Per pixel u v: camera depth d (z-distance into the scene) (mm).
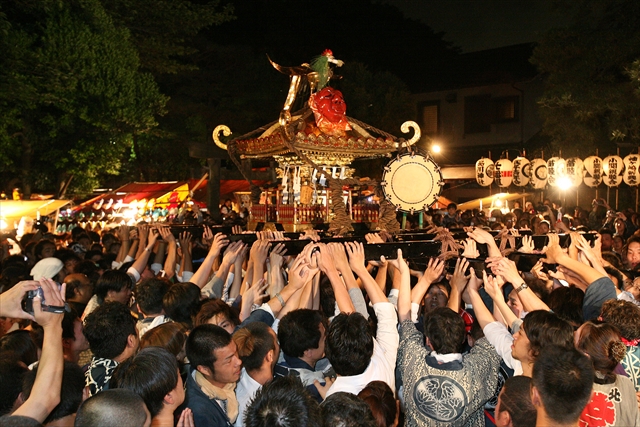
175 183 21984
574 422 3057
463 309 6367
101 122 19266
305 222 7570
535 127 30047
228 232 7773
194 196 21844
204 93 28406
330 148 7285
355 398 3051
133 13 20391
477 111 32031
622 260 9617
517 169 19547
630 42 17172
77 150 20078
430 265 5258
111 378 3896
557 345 3225
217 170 19531
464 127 32406
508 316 4688
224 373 3859
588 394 3041
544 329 3812
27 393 3420
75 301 6168
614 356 3791
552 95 19094
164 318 5434
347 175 7914
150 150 27312
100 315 4359
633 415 3773
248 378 4219
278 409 2867
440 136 33188
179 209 17375
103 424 2855
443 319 4141
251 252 5898
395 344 4461
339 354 3934
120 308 4441
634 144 18297
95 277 7285
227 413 3959
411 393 4082
